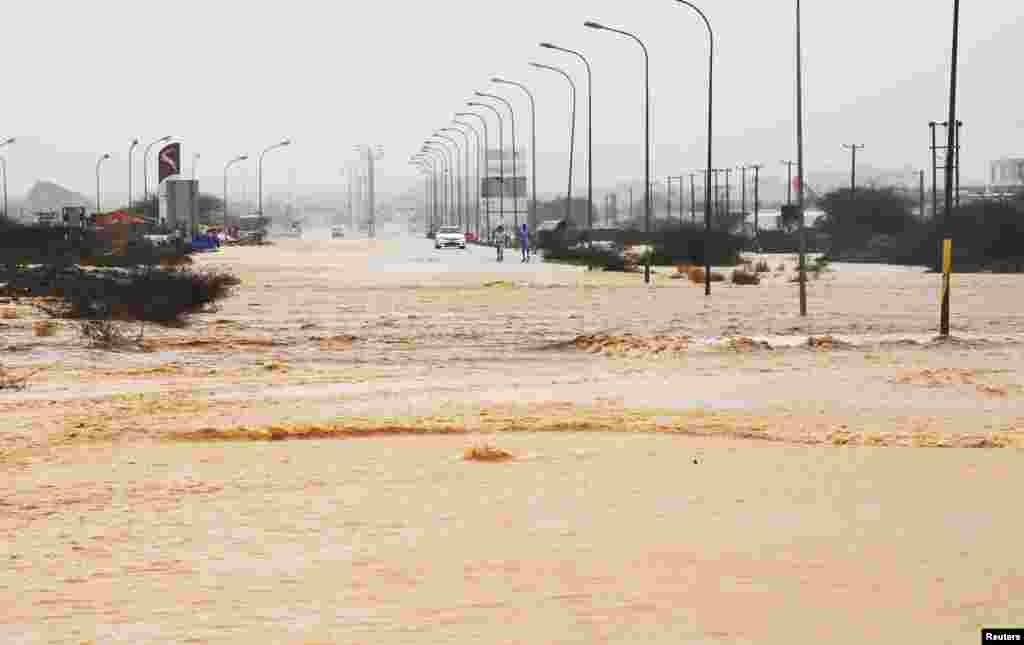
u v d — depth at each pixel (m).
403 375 57.84
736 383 53.12
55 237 181.38
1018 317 93.00
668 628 18.92
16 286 104.12
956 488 30.28
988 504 28.28
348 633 18.81
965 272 185.25
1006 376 54.47
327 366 61.88
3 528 26.55
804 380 53.88
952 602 20.23
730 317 93.38
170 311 86.81
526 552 24.05
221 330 81.50
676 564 23.00
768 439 38.69
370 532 25.95
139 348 69.38
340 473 33.03
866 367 58.81
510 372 59.00
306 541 25.16
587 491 30.39
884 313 97.50
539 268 181.62
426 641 18.38
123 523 27.00
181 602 20.67
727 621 19.25
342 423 41.62
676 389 51.28
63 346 68.56
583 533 25.70
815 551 23.92
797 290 131.75
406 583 21.80
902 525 26.19
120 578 22.30
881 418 43.00
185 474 32.94
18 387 52.22
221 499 29.61
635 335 77.19
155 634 18.88
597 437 39.22
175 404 47.09
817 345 68.69
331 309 101.00
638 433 40.03
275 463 34.59
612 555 23.77
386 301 111.06
